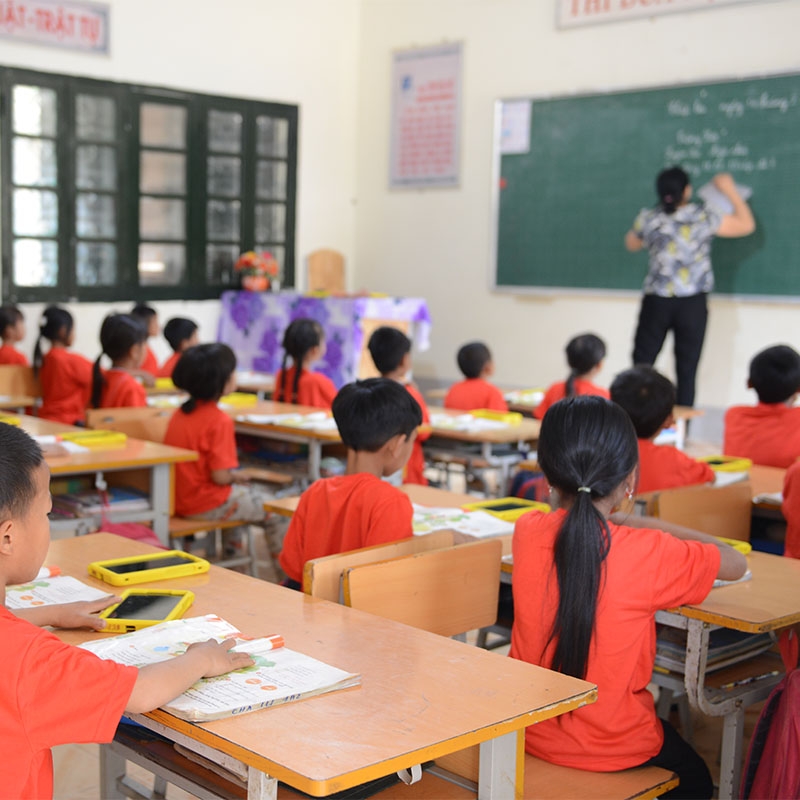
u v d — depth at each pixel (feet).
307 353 14.57
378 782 4.39
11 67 20.47
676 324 19.62
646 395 8.57
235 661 4.19
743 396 20.15
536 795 5.02
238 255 24.76
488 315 24.18
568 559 5.23
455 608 5.82
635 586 5.33
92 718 3.61
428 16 24.70
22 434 3.88
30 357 21.35
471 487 14.28
